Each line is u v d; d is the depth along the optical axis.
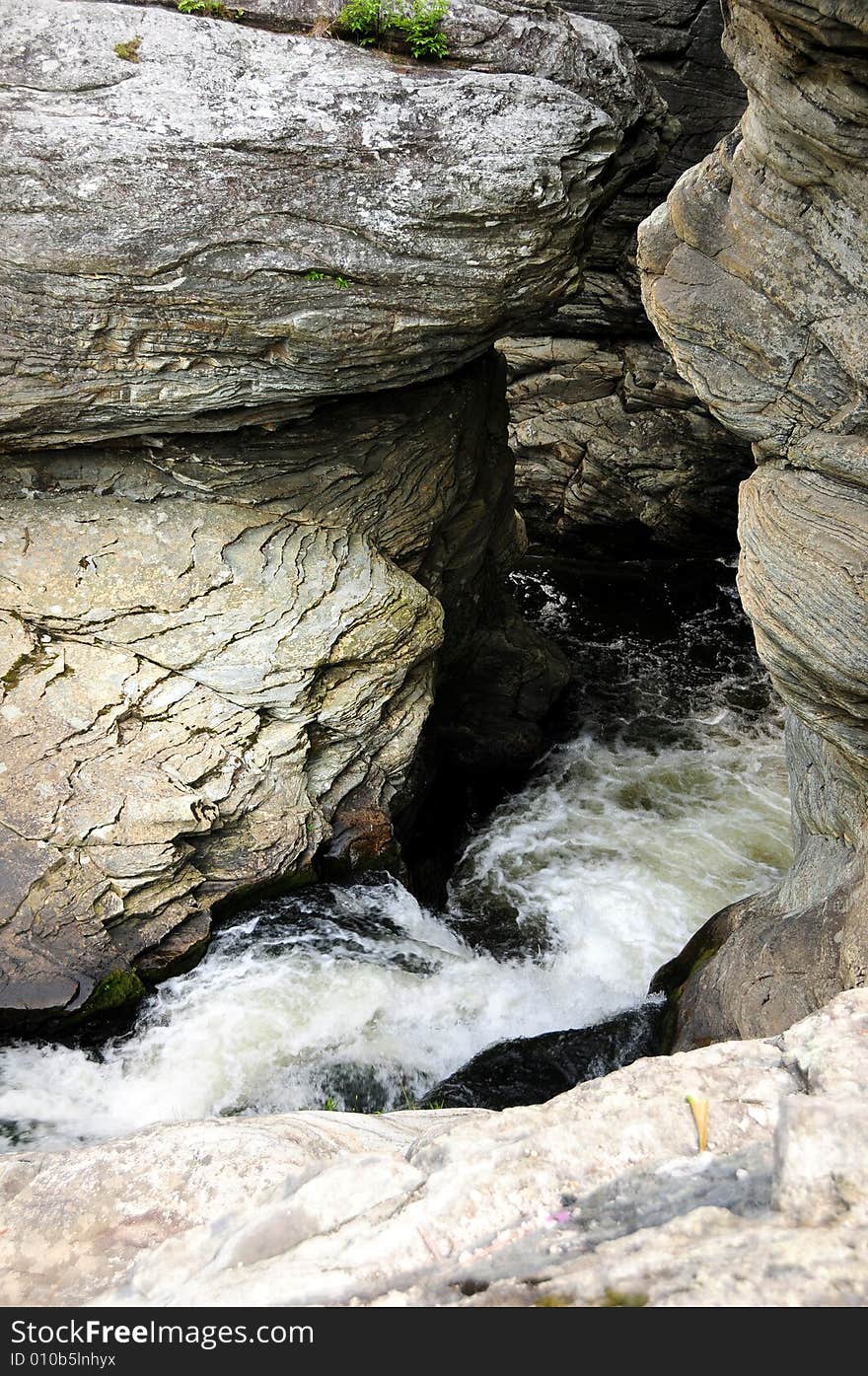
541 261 8.63
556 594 17.52
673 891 11.23
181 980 8.56
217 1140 3.69
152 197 7.56
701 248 6.31
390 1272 2.64
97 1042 8.12
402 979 9.12
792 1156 2.60
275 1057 8.30
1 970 7.84
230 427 9.10
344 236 7.95
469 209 8.06
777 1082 3.06
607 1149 2.91
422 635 10.27
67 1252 3.16
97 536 9.23
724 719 14.45
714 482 16.23
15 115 7.39
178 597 9.20
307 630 9.47
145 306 7.93
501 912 11.02
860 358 5.73
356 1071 8.40
